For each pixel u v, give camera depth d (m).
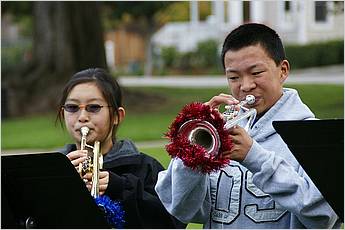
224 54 9.91
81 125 11.35
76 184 9.21
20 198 9.40
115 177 10.84
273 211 9.56
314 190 9.20
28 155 9.13
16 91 44.09
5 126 38.59
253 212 9.63
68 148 11.79
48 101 44.31
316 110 34.22
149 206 10.93
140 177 11.30
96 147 11.01
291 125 8.68
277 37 9.93
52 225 9.48
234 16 71.81
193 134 8.94
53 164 9.15
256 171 9.15
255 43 9.68
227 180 9.83
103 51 46.16
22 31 90.56
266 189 9.18
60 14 45.78
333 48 68.75
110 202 10.62
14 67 47.31
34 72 45.50
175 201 9.63
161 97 45.38
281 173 9.16
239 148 9.06
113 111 11.49
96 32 45.88
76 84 11.41
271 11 68.06
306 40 70.38
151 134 31.36
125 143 11.66
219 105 9.68
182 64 76.25
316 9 70.00
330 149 8.70
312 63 68.38
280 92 9.90
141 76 73.12
